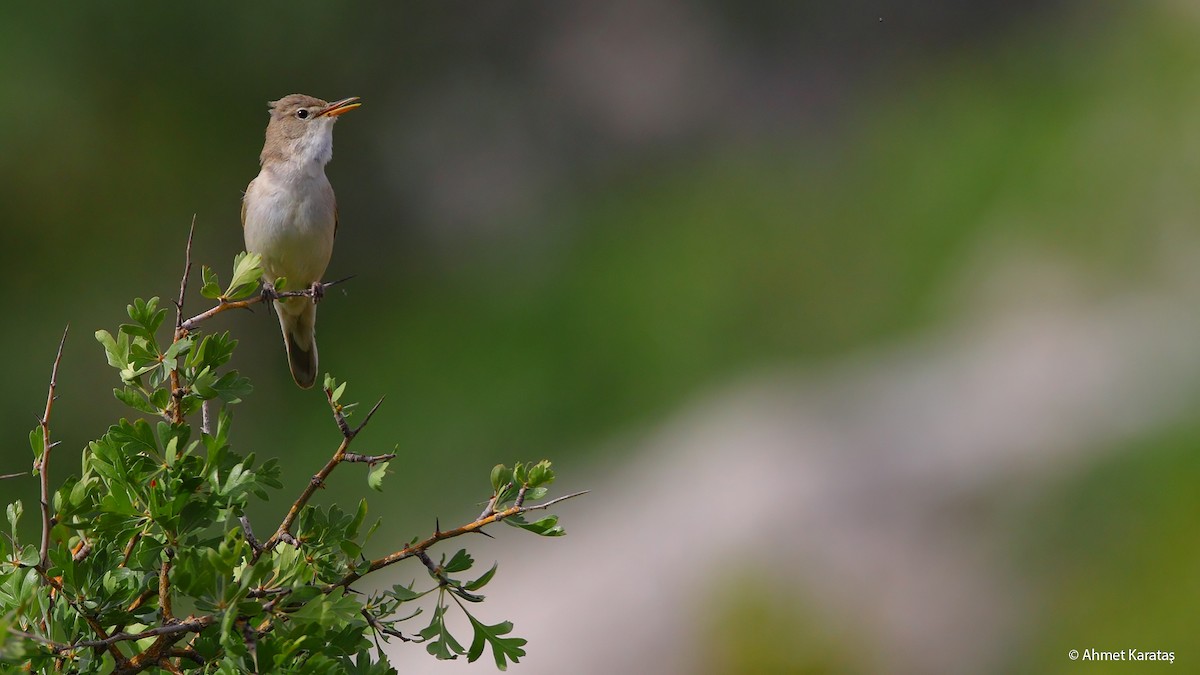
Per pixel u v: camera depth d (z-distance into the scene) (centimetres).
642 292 1841
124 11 2011
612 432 1648
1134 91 1777
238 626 346
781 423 1424
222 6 2052
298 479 1688
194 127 2042
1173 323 1345
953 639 1047
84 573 369
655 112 2150
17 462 1728
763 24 2178
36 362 1850
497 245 2062
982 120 1875
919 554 1113
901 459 1234
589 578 1224
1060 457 1177
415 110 2177
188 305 1948
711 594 1129
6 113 1956
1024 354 1388
